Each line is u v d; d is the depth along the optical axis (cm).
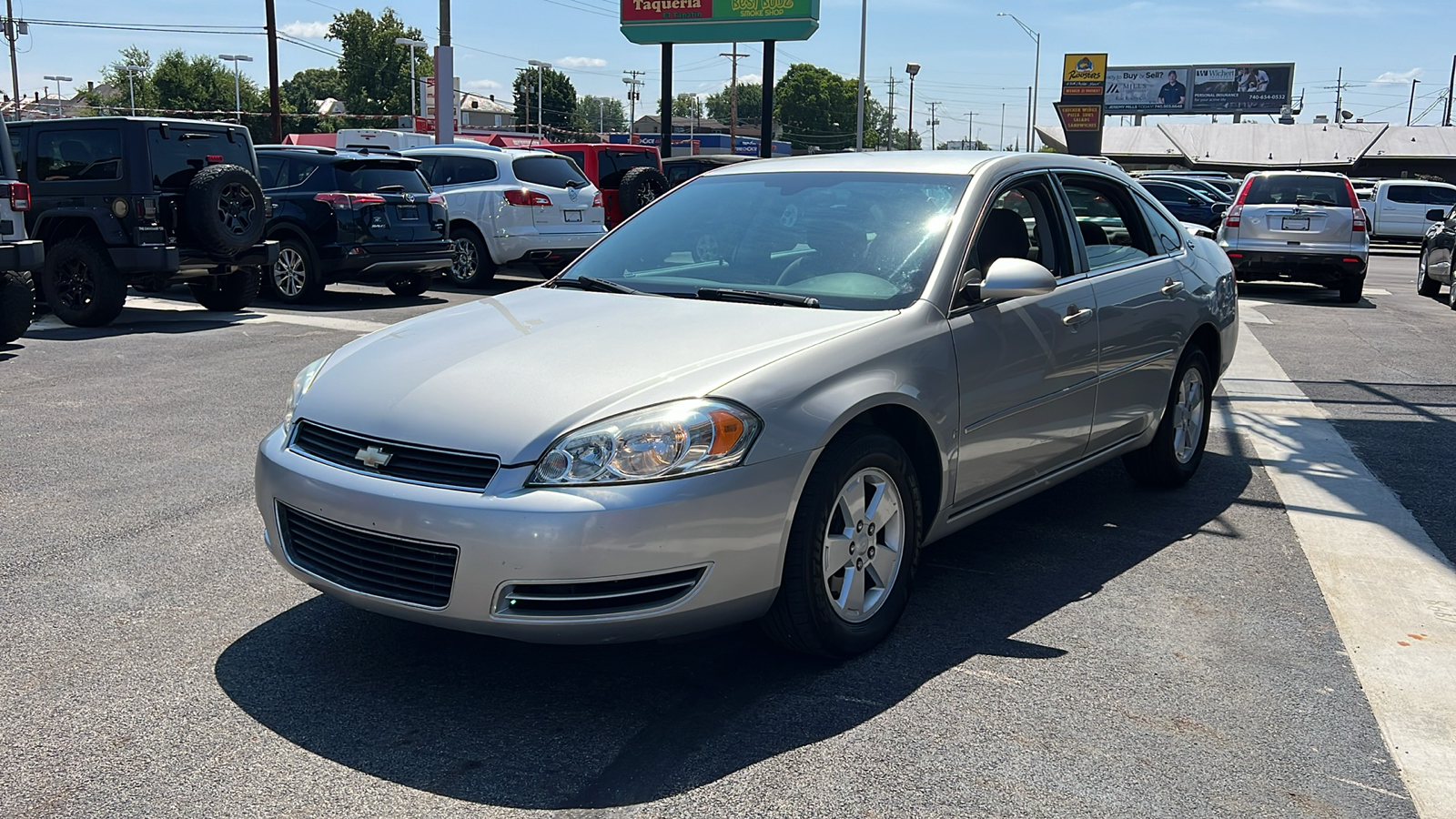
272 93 3828
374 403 334
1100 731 310
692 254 432
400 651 361
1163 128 6806
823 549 334
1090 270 470
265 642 367
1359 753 300
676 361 331
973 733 309
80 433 648
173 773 285
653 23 2942
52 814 265
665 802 273
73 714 316
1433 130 6303
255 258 1156
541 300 409
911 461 373
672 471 300
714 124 13450
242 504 517
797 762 292
